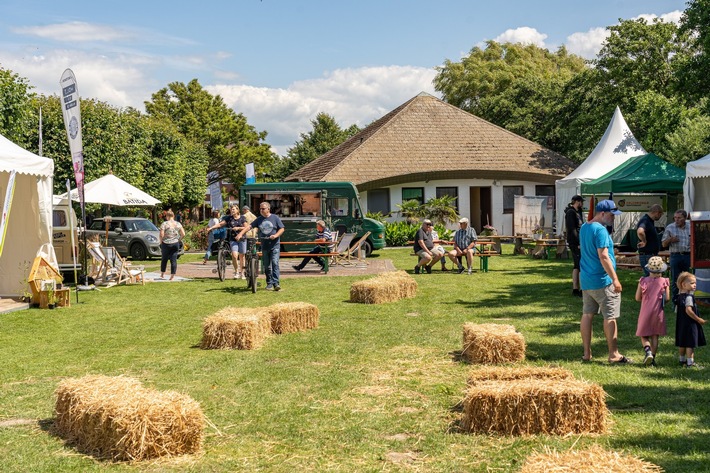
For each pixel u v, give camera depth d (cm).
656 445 491
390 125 3631
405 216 3281
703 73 2242
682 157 2861
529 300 1240
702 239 1097
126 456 480
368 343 876
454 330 960
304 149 5841
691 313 716
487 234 2809
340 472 458
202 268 2072
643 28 3597
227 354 823
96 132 2802
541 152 3675
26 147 2614
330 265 2084
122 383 547
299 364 766
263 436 529
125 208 3522
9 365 778
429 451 492
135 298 1361
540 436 513
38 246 1373
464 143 3628
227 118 6731
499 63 5572
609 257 740
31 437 531
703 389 634
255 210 2384
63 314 1165
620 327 949
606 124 3809
